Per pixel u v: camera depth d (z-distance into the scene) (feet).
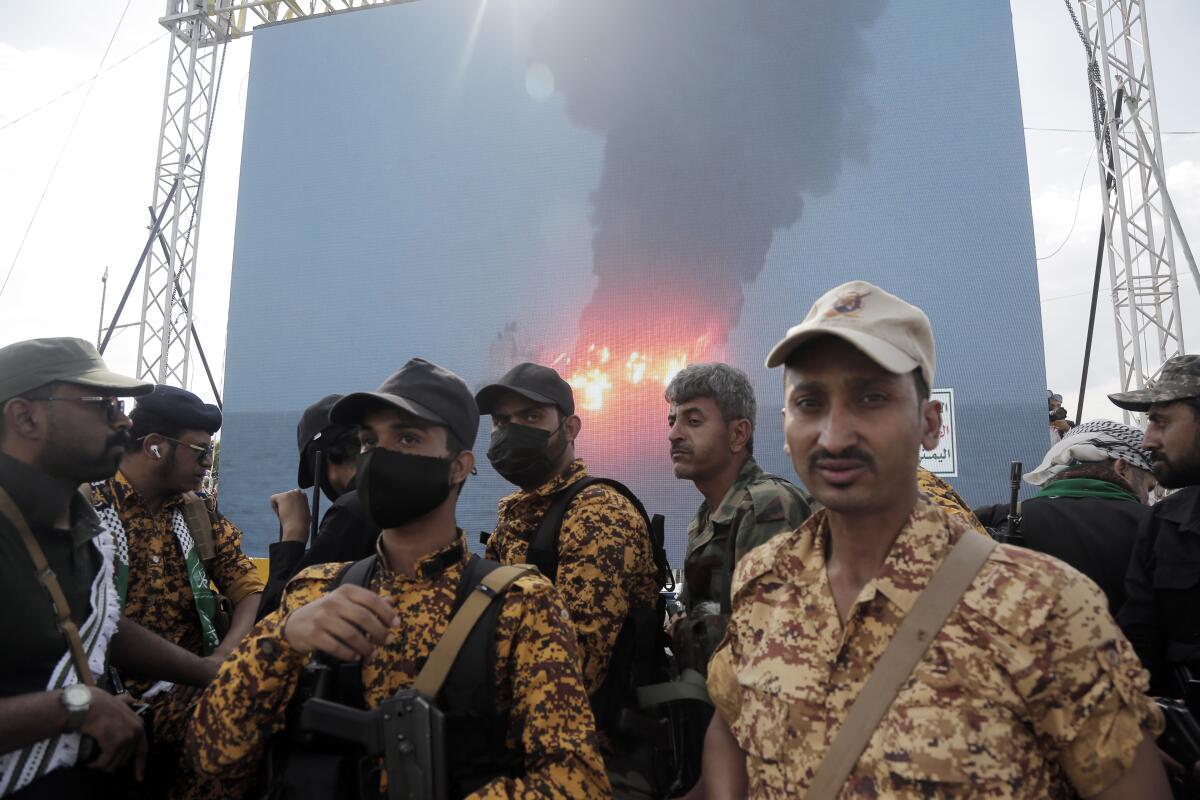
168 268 39.32
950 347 34.27
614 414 37.60
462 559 5.57
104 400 6.51
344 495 8.95
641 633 7.70
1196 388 7.36
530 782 4.64
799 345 4.13
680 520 36.04
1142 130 31.86
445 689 4.95
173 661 7.59
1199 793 5.29
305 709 4.85
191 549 9.23
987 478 33.19
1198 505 7.22
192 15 40.60
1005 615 3.66
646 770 7.30
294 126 43.70
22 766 5.48
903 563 3.98
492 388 8.55
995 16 35.73
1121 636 3.70
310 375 41.65
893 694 3.69
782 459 35.65
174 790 7.63
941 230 35.12
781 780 3.91
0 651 5.67
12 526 5.91
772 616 4.38
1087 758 3.53
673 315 37.68
